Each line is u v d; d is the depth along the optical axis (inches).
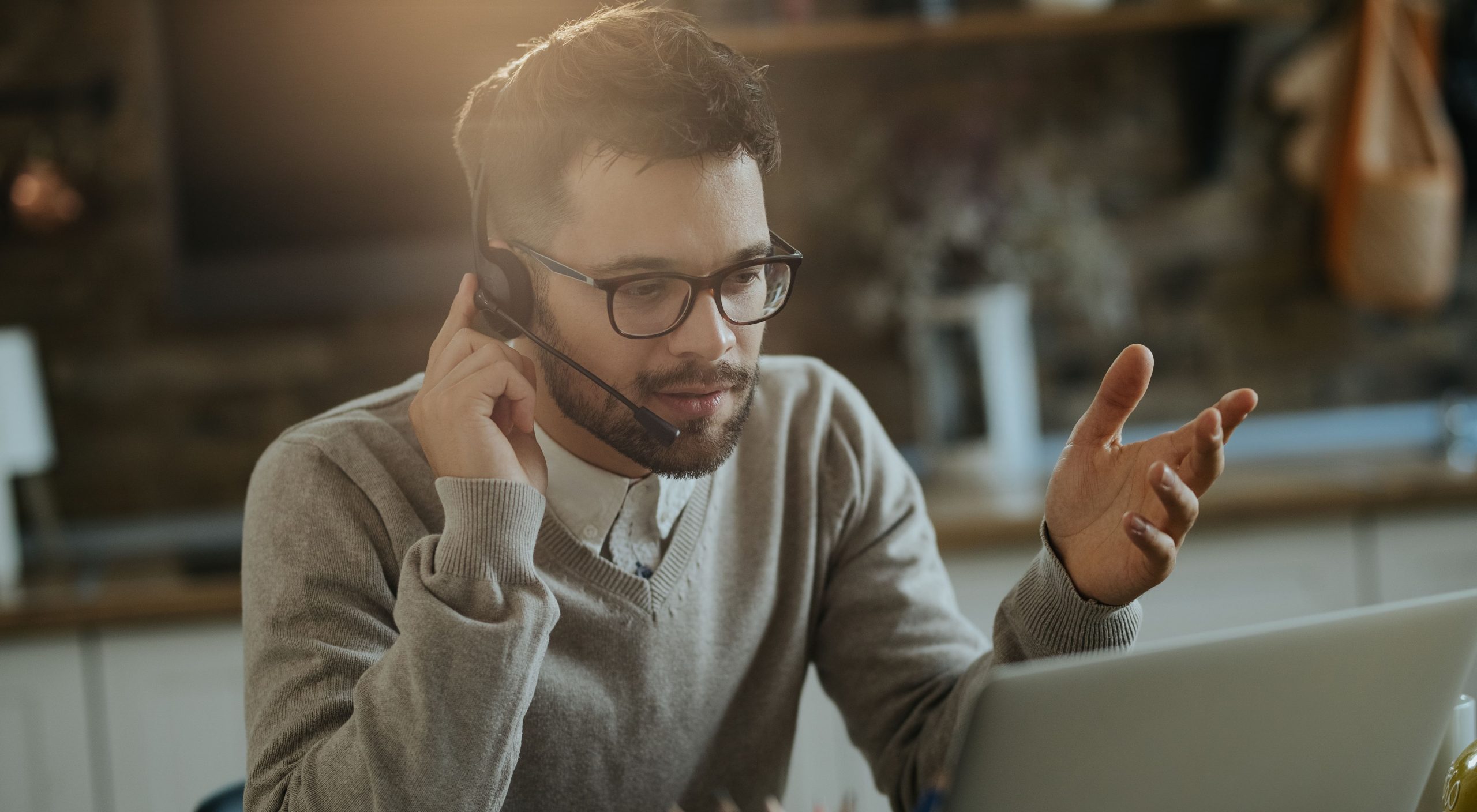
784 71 106.7
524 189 41.4
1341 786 29.7
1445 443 106.5
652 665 44.8
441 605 36.0
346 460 42.8
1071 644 38.3
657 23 41.1
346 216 101.0
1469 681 37.2
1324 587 90.9
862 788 85.3
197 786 83.0
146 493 103.0
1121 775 26.8
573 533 44.3
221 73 99.1
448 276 102.4
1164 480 32.9
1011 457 101.5
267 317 101.3
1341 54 108.2
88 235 101.3
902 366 108.5
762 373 53.2
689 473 41.6
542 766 43.4
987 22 99.7
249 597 41.6
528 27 100.5
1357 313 113.2
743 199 40.0
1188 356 112.1
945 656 48.5
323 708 38.4
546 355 42.6
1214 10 101.0
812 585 50.8
